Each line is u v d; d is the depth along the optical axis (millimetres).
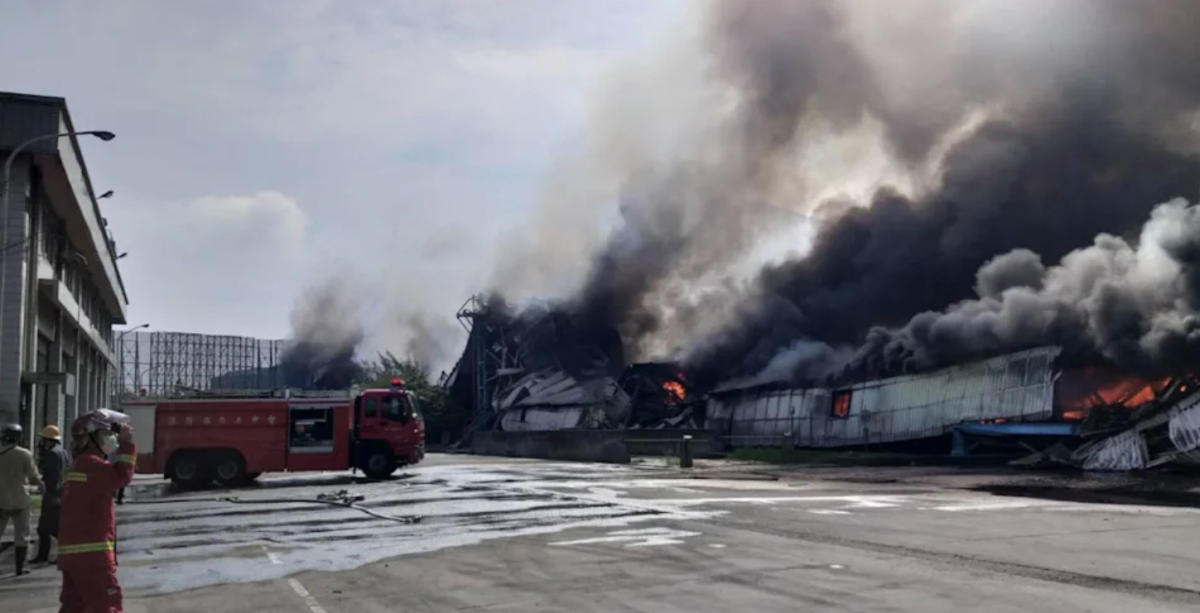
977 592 8742
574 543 12617
